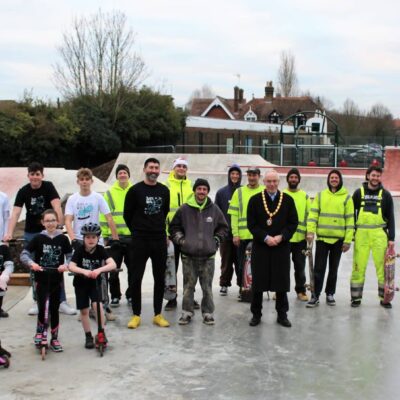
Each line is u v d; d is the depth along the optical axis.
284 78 80.69
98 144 33.81
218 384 4.91
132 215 6.61
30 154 29.95
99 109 35.31
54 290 5.73
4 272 5.49
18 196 6.87
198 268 6.75
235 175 8.25
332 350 5.83
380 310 7.39
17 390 4.77
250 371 5.23
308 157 30.12
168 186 7.58
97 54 36.44
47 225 5.76
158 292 6.68
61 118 31.14
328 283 7.64
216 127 50.72
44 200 6.89
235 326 6.66
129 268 7.38
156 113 38.38
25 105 30.50
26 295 7.91
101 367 5.30
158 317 6.69
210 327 6.62
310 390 4.80
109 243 7.25
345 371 5.25
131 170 28.19
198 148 40.25
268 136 46.28
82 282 5.84
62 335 6.29
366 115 78.31
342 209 7.45
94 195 6.92
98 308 5.72
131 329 6.52
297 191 8.02
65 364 5.38
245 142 43.06
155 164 6.53
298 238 7.87
